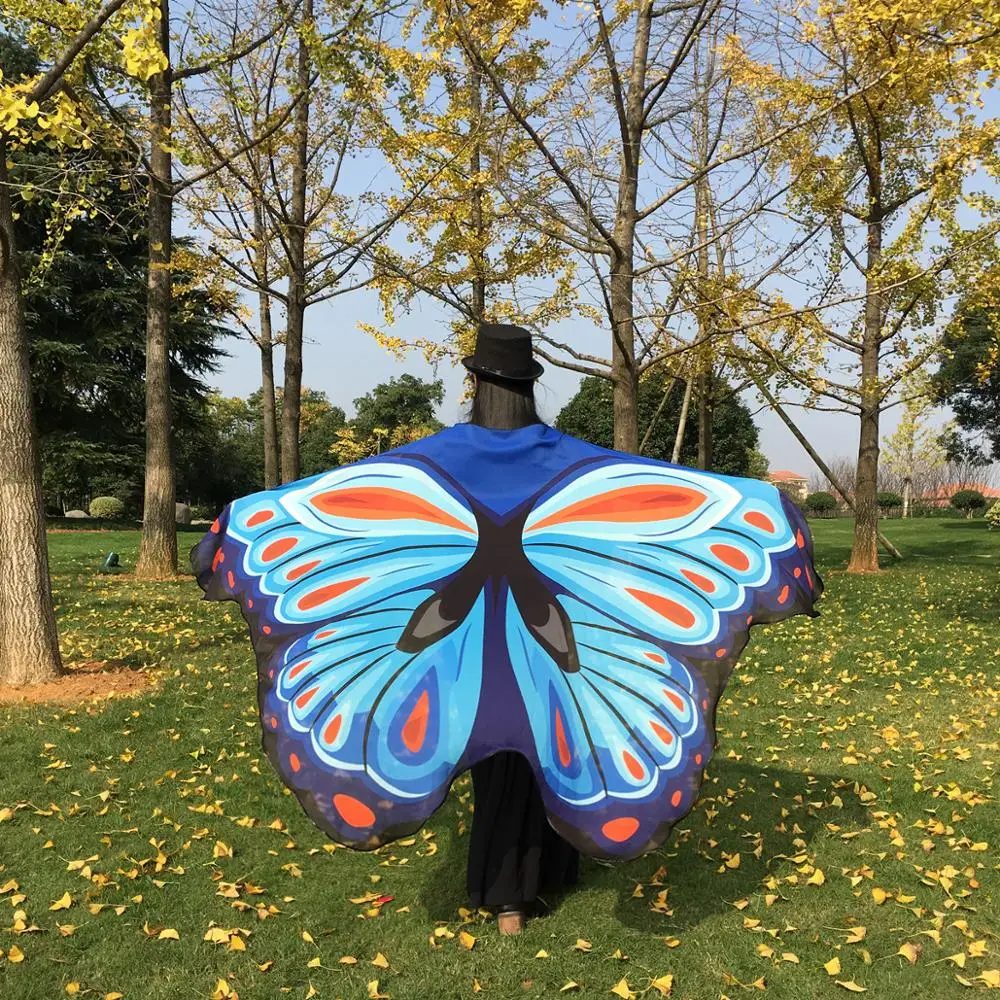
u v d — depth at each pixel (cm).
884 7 793
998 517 1484
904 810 422
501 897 302
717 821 408
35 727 531
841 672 718
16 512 625
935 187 1112
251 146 910
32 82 573
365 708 258
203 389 3225
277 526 296
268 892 340
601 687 262
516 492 297
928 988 275
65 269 2586
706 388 1614
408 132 992
